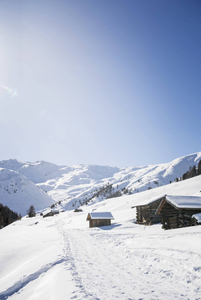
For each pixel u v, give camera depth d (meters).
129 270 8.66
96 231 29.69
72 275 8.21
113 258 11.27
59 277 8.30
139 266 9.01
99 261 10.75
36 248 18.88
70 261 10.89
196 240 10.22
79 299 5.77
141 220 35.75
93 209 101.56
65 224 61.22
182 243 10.54
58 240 21.66
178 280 6.80
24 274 10.84
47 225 61.22
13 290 9.12
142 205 34.72
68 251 14.05
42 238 26.09
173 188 73.06
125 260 10.44
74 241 19.47
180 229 17.06
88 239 20.44
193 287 6.15
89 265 9.94
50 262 11.39
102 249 14.45
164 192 71.50
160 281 7.00
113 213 57.34
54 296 6.49
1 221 114.44
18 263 15.34
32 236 30.16
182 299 5.52
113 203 96.62
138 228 28.56
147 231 22.83
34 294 7.78
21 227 57.75
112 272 8.52
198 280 6.40
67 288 6.86
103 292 6.28
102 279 7.63
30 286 9.00
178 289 6.19
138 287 6.61
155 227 27.09
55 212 139.75
